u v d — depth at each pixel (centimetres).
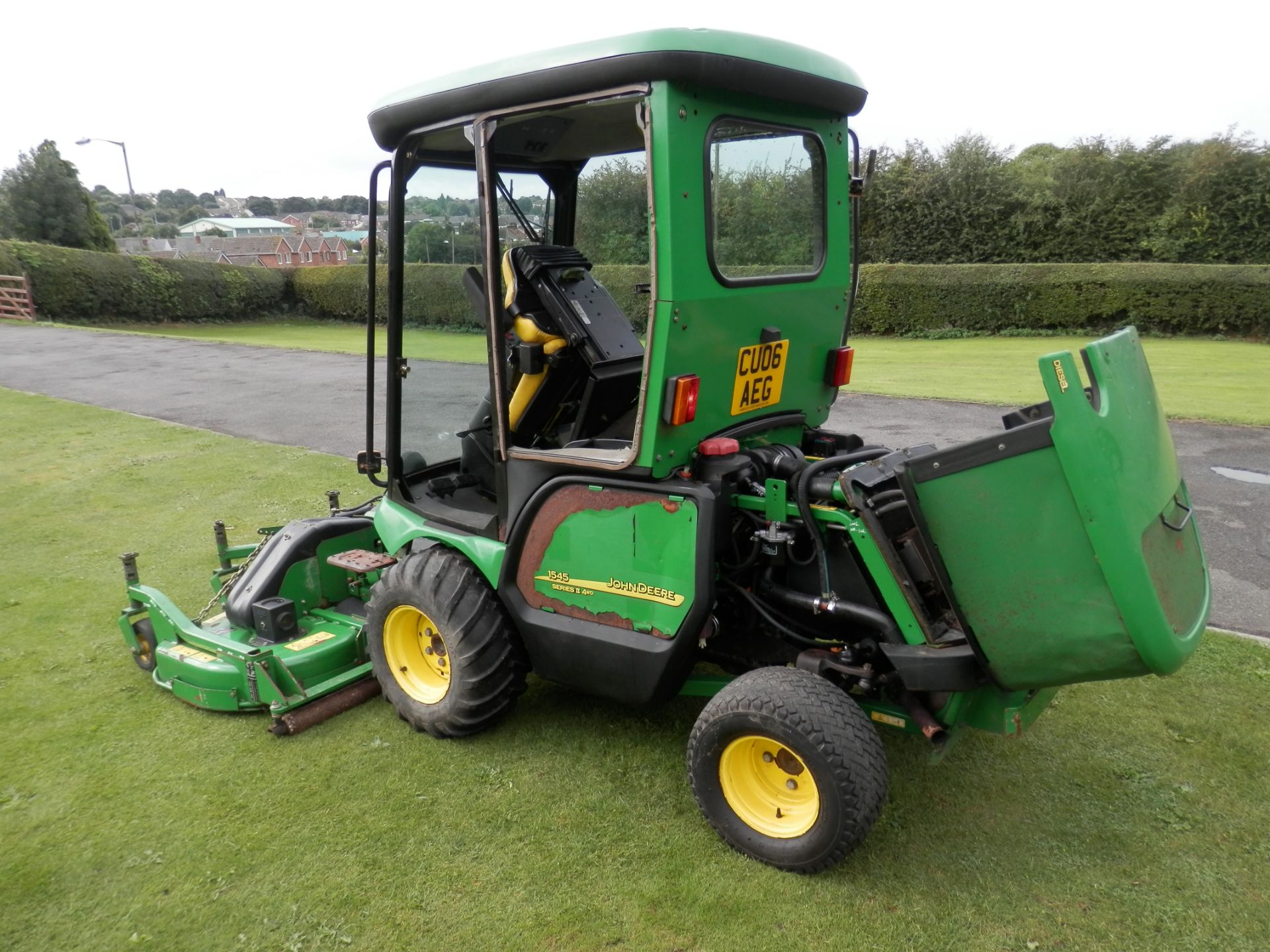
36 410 1023
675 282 250
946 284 1948
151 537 582
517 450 303
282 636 371
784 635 302
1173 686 371
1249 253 2052
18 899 259
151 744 339
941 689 247
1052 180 2184
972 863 270
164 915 252
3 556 549
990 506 225
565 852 276
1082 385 216
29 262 2245
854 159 335
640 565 282
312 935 244
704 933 243
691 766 278
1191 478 664
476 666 320
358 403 1054
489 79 269
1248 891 256
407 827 288
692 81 242
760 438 313
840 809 247
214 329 2409
